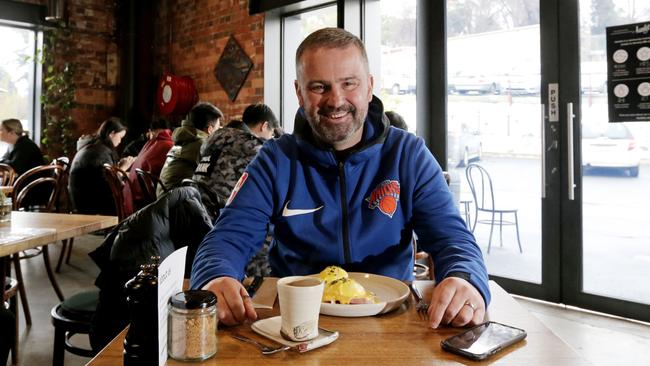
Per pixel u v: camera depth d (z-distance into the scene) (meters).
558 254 3.20
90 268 4.16
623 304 2.93
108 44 6.49
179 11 6.00
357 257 1.36
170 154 3.75
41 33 6.12
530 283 3.32
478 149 3.63
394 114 2.76
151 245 1.50
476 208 3.67
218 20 5.45
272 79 4.97
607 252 3.06
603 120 3.05
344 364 0.79
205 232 1.63
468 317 0.95
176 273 0.86
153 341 0.76
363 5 4.11
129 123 6.12
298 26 4.97
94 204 4.84
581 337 2.64
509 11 3.42
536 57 3.31
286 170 1.39
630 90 2.92
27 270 4.05
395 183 1.38
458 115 3.72
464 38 3.66
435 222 1.33
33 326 2.86
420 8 3.78
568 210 3.15
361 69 1.25
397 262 1.41
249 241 1.30
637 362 2.33
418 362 0.80
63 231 1.99
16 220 2.25
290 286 0.86
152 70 6.23
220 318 0.94
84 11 6.27
